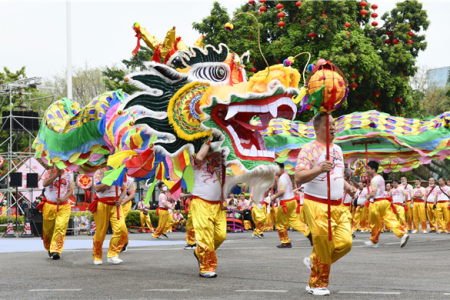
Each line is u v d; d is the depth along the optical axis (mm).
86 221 21938
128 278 7305
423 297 5312
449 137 14797
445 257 10055
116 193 9320
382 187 12477
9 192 23359
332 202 5715
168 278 7254
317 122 5820
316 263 5609
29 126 26266
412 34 26125
